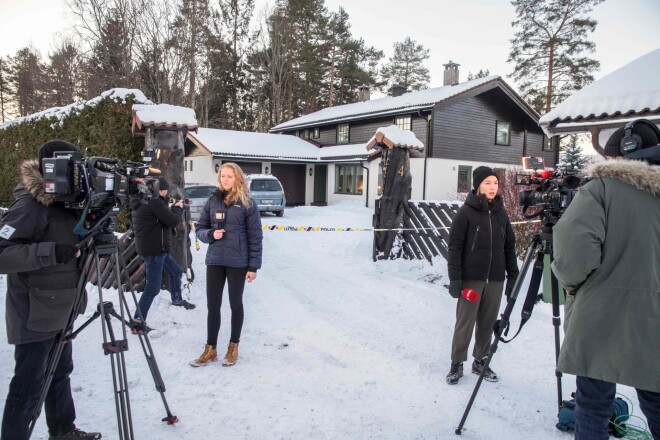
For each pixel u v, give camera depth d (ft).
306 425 10.14
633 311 6.65
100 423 10.13
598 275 7.03
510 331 16.22
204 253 28.02
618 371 6.63
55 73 106.32
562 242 7.10
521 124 84.64
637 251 6.77
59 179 7.30
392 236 27.27
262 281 23.59
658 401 6.73
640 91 20.86
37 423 10.12
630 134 7.60
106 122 24.04
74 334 8.32
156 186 10.00
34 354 7.91
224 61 119.75
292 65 129.70
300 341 15.23
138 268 19.69
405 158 27.07
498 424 10.29
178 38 94.73
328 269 26.71
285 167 83.46
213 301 13.48
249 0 129.18
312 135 95.35
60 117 29.40
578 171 9.68
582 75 88.99
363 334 15.96
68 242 8.04
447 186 74.74
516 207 31.17
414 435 9.83
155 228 15.71
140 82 90.12
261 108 135.44
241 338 15.44
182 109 20.85
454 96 71.77
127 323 9.19
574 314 7.22
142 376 12.44
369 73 136.26
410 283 23.32
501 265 12.39
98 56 86.58
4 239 7.47
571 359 7.09
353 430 9.98
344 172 81.30
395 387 12.04
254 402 11.15
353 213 65.82
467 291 12.01
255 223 13.65
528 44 92.73
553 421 10.43
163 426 10.02
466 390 11.92
